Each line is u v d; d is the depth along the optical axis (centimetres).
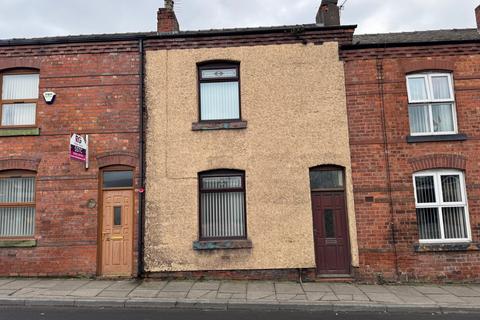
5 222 1065
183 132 1062
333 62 1077
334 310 805
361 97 1062
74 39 1089
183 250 1020
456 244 1000
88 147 1062
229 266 1012
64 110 1079
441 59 1071
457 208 1034
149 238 1025
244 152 1049
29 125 1088
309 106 1062
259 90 1072
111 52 1099
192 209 1034
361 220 1020
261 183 1038
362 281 998
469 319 747
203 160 1050
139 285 952
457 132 1047
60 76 1092
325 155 1044
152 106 1073
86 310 792
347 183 1030
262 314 772
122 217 1048
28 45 1095
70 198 1045
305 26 1091
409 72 1070
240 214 1053
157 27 1182
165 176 1048
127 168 1062
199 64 1101
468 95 1057
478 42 1065
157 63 1091
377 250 1009
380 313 789
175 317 744
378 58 1076
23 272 1025
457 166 1027
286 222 1024
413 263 1004
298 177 1038
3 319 721
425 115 1070
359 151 1042
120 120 1071
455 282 994
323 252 1030
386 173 1033
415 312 796
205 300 830
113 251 1039
